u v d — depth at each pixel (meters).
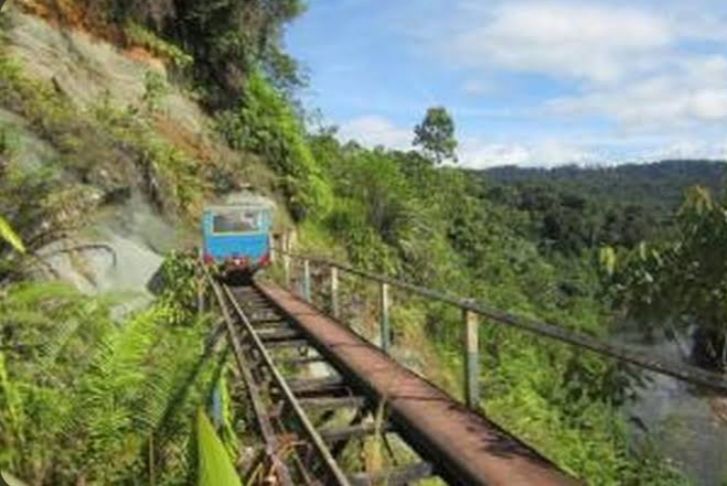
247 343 13.16
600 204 105.94
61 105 21.72
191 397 7.76
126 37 30.98
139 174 23.25
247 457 6.20
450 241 59.19
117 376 7.39
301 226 34.41
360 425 8.09
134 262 19.84
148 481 7.17
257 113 35.62
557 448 13.06
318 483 6.19
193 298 19.98
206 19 34.66
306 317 15.57
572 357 5.60
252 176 32.25
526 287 63.41
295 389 10.05
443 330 29.81
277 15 37.75
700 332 4.59
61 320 8.52
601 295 4.93
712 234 4.41
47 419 7.12
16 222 12.79
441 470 6.76
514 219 91.31
